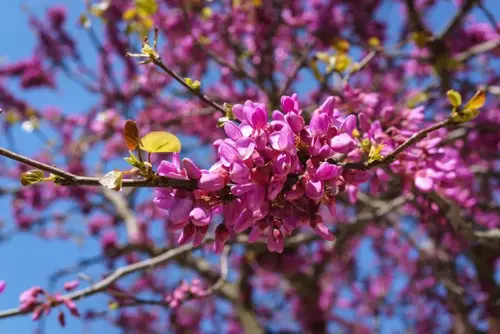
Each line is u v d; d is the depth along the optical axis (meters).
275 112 1.76
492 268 5.47
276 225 1.72
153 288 8.59
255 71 5.01
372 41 4.19
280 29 5.83
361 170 1.81
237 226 1.65
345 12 5.84
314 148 1.70
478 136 4.58
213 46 5.38
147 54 2.29
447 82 5.00
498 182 6.66
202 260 6.43
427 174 2.30
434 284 7.98
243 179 1.57
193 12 5.01
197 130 6.11
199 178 1.61
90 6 4.64
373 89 5.92
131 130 1.59
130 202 7.17
